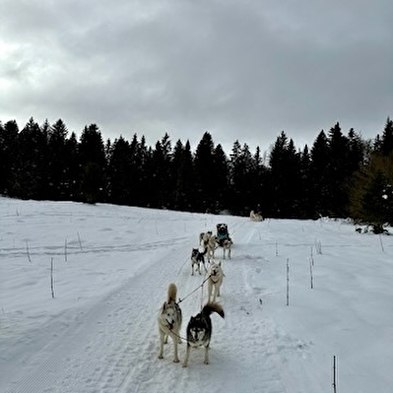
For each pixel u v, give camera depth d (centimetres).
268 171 7006
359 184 3428
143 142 8238
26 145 6494
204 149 6919
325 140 6706
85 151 6612
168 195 6838
